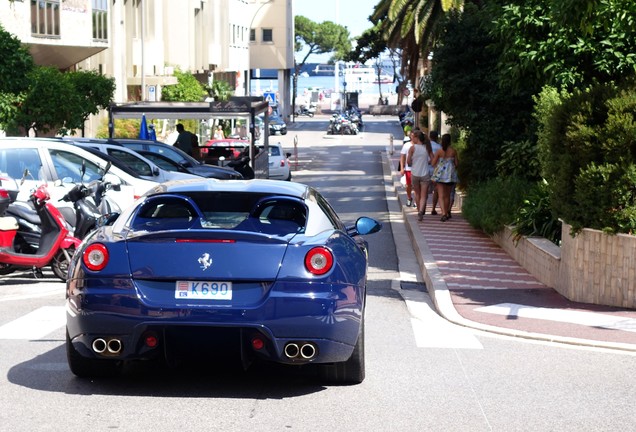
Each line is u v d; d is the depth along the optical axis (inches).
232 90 2977.4
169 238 289.9
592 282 482.0
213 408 285.9
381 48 2800.2
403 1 1552.7
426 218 921.5
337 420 275.6
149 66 2268.7
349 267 300.8
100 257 289.7
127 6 2148.1
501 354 369.4
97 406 286.2
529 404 296.8
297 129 3939.5
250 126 1136.8
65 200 578.9
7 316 434.3
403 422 275.0
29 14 1418.6
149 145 957.8
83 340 292.0
